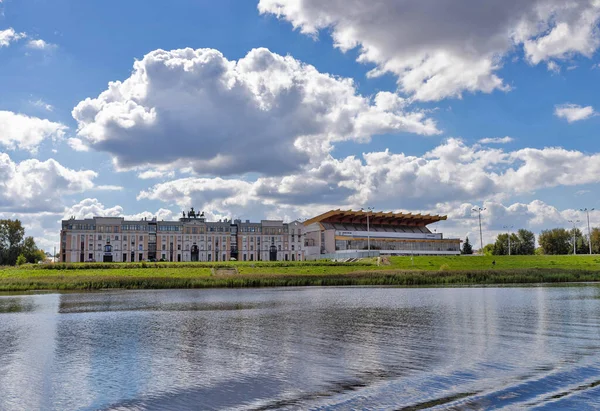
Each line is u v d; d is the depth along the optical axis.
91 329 38.47
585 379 22.30
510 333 34.56
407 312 47.44
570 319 41.31
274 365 25.47
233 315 46.62
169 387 21.83
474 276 98.25
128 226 196.62
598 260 136.88
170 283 91.88
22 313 49.69
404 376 22.97
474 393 20.25
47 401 20.23
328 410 18.52
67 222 190.38
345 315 45.53
